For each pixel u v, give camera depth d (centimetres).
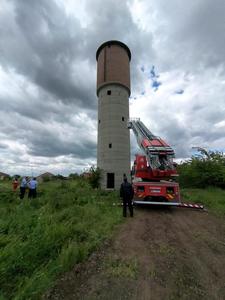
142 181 1067
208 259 414
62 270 351
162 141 1115
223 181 2016
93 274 347
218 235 578
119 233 589
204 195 1427
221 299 282
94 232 546
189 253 443
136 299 280
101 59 2658
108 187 2289
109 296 287
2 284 295
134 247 477
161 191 964
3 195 1225
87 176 2281
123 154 2386
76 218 667
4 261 330
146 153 1062
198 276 345
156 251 453
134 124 1521
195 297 286
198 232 604
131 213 817
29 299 266
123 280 329
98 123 2592
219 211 932
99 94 2650
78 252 404
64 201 972
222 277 344
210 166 2119
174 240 530
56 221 605
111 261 396
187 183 2292
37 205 923
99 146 2478
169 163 1004
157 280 329
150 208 1028
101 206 959
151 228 647
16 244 391
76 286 311
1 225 522
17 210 754
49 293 292
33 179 1249
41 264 353
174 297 285
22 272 330
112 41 2616
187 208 1036
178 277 340
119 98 2492
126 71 2622
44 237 436
